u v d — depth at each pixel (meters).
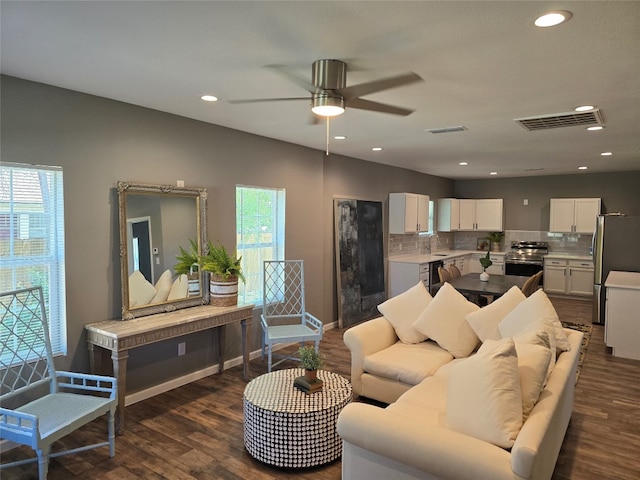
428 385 2.73
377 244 6.78
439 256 7.82
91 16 1.92
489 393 1.90
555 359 2.76
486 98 3.19
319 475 2.57
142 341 3.10
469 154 5.89
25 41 2.20
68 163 3.05
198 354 4.08
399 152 5.77
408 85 2.88
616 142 4.92
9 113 2.75
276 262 4.59
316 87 2.50
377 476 2.06
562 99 3.21
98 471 2.59
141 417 3.29
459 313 3.50
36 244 2.93
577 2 1.76
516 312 3.12
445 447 1.82
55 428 2.31
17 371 2.84
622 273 5.73
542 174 8.45
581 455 2.78
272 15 1.90
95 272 3.23
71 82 2.87
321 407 2.63
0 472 2.57
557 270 8.12
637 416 3.34
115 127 3.32
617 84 2.86
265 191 4.84
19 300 2.62
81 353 3.17
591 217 7.98
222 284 3.86
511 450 1.76
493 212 9.02
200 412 3.38
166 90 3.05
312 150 5.40
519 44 2.20
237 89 3.02
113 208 3.33
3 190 2.76
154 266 3.58
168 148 3.71
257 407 2.66
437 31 2.05
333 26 2.01
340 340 5.43
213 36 2.13
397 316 3.75
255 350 4.76
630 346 4.73
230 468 2.63
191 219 3.89
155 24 2.00
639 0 1.74
